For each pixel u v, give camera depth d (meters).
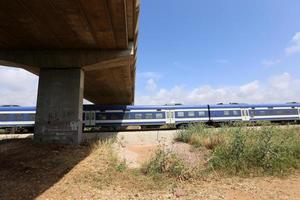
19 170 10.71
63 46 17.95
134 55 19.94
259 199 7.85
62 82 18.22
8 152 13.82
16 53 18.23
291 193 8.34
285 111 33.91
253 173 10.80
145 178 10.23
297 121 35.09
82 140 19.30
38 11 12.64
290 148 12.82
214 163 11.56
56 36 16.06
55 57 18.36
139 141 20.86
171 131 22.89
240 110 32.56
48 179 9.82
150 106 30.56
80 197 8.09
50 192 8.43
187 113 31.14
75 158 13.02
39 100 17.97
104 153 14.01
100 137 21.56
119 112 29.64
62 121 17.67
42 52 18.36
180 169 10.65
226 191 8.70
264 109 33.31
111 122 29.17
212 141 14.84
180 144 16.50
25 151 14.23
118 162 12.33
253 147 12.49
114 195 8.36
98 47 18.22
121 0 11.76
